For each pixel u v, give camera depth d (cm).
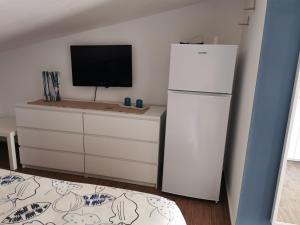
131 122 250
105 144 265
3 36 219
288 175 204
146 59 288
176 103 224
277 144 166
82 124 265
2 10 140
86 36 296
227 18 259
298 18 146
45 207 124
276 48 152
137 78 296
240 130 212
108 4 194
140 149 256
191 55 211
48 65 318
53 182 147
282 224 178
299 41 149
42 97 334
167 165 243
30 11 158
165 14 271
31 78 330
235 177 216
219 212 228
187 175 240
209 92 217
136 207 126
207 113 220
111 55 284
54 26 232
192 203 241
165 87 292
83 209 123
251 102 171
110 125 257
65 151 281
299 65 150
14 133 290
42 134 281
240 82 234
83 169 281
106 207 125
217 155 228
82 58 291
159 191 259
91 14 215
